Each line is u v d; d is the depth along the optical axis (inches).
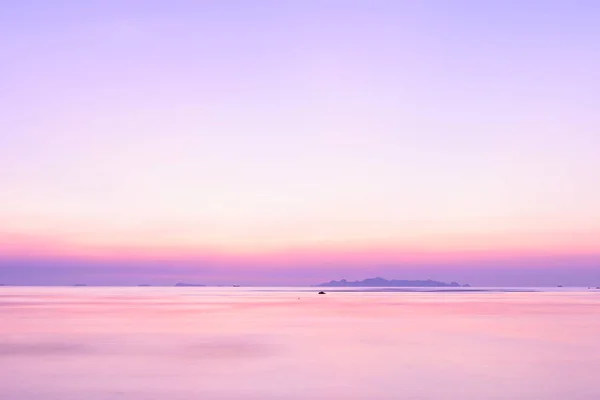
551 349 1422.2
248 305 3912.4
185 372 1099.3
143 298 5536.4
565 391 929.5
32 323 2206.0
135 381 1012.5
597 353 1349.7
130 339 1647.4
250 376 1060.5
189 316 2640.3
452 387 960.3
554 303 4202.8
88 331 1883.6
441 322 2268.7
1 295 6505.9
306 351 1392.7
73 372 1101.1
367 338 1676.9
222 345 1515.7
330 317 2591.0
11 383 994.7
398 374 1078.4
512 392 922.1
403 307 3582.7
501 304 4040.4
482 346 1482.5
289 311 3097.9
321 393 917.2
